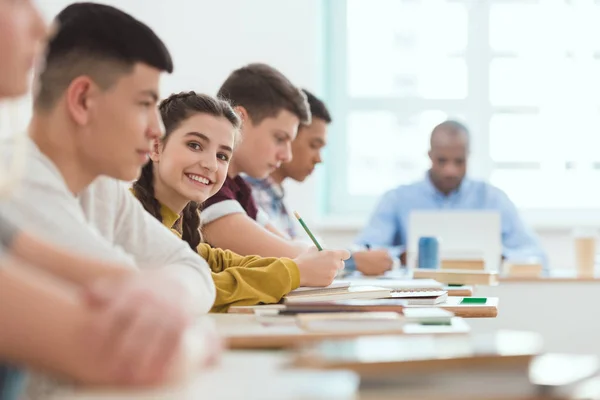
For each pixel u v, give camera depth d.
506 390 0.83
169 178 2.22
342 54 5.85
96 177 1.52
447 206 4.98
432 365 0.95
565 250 5.59
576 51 5.75
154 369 0.87
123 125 1.48
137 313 0.87
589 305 4.07
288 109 2.97
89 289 0.90
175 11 5.53
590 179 5.76
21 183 1.34
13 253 1.17
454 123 5.00
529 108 5.79
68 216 1.38
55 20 1.47
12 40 1.01
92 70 1.46
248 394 0.84
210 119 2.25
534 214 5.73
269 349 1.25
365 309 1.59
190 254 1.77
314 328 1.32
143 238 1.74
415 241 4.03
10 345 0.87
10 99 1.06
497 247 3.99
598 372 0.91
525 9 5.78
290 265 2.03
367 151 5.88
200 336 1.02
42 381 1.04
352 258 3.55
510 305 4.08
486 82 5.80
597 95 5.75
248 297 1.95
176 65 5.54
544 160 5.79
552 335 4.07
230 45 5.54
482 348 1.02
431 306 1.88
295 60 5.54
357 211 5.88
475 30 5.80
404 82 5.84
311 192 5.48
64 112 1.46
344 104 5.86
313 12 5.54
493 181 5.81
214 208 2.69
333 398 0.81
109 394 0.84
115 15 1.48
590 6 5.73
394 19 5.83
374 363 0.94
